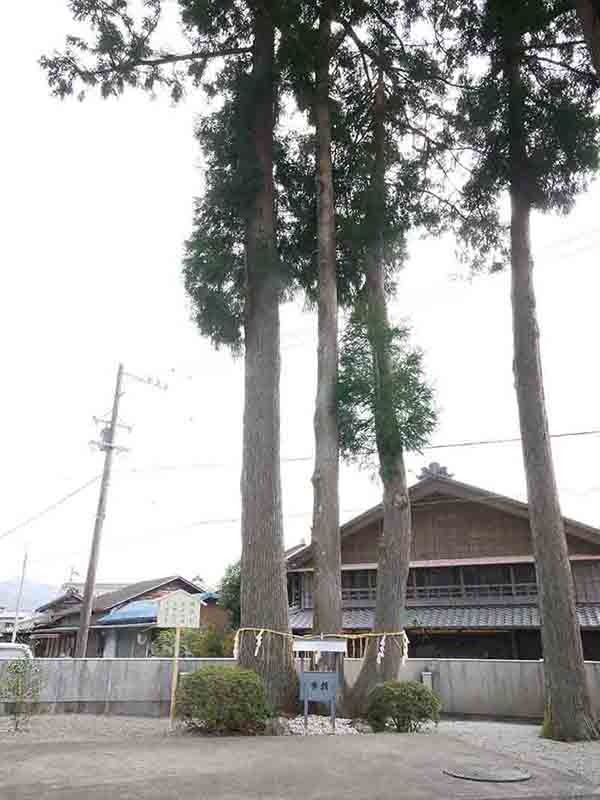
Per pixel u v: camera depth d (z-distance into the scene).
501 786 4.82
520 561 19.92
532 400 9.91
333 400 10.10
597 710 9.90
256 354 10.46
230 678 7.73
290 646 8.92
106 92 11.77
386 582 9.34
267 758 5.68
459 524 21.36
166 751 5.99
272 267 10.90
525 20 10.94
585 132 10.92
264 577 9.16
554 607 9.01
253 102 11.75
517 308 10.45
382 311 10.61
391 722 8.26
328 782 4.77
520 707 11.13
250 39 12.55
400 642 9.09
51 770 5.02
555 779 5.20
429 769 5.34
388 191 11.85
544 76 11.67
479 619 18.95
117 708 10.73
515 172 11.12
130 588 31.75
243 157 11.37
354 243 11.58
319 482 9.77
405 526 9.51
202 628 24.89
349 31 12.73
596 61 7.90
